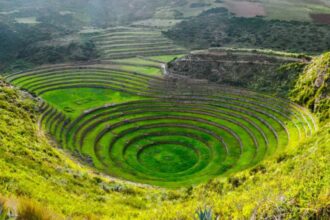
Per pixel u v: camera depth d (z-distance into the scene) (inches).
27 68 4992.6
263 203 937.5
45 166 1958.7
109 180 2308.1
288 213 850.1
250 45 5753.0
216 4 7864.2
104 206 1651.1
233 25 6624.0
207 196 1925.4
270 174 1893.5
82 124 3496.6
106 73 4670.3
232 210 1059.9
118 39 5964.6
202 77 4210.1
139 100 3981.3
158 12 7795.3
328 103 3095.5
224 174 2805.1
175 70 4436.5
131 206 1791.3
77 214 1314.0
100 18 7731.3
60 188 1692.9
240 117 3511.3
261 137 3191.4
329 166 1291.8
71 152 2930.6
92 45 5659.5
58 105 3858.3
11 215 696.4
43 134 2913.4
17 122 2645.2
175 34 6279.5
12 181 1379.2
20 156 1900.8
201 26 6638.8
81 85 4439.0
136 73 4576.8
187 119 3629.4
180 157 3147.1
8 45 5615.2
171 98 3966.5
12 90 3363.7
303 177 1269.7
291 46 5556.1
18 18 6879.9
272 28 6274.6
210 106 3754.9
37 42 5748.0
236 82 3988.7
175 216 1268.5
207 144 3282.5
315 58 3720.5
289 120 3257.9
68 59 5211.6
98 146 3211.1
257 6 7603.4
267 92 3720.5
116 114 3737.7
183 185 2691.9
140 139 3393.2
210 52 4475.9
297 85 3585.1
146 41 5900.6
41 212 757.3
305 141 2325.3
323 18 6712.6
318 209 819.4
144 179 2795.3
